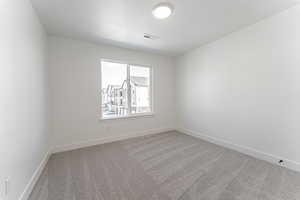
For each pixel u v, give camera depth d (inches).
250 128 94.0
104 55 121.8
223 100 111.4
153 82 151.8
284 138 77.8
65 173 73.7
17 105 50.7
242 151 99.0
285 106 76.9
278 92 79.5
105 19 83.1
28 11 62.8
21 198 51.6
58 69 102.0
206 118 127.6
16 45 50.6
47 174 72.7
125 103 142.5
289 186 61.6
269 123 84.0
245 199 54.6
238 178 68.6
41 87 80.9
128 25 90.6
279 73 78.7
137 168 79.0
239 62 98.8
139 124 142.4
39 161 73.5
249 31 92.3
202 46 128.2
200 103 133.3
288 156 76.5
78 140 110.0
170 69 163.6
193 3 69.9
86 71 113.3
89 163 84.7
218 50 113.8
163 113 159.6
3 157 41.1
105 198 55.4
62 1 66.2
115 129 127.8
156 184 64.6
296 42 72.0
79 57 110.4
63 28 92.0
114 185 63.7
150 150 105.1
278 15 78.2
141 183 65.3
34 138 67.1
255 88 90.2
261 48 86.4
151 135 145.3
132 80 154.4
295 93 73.0
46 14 76.1
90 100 115.3
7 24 44.5
